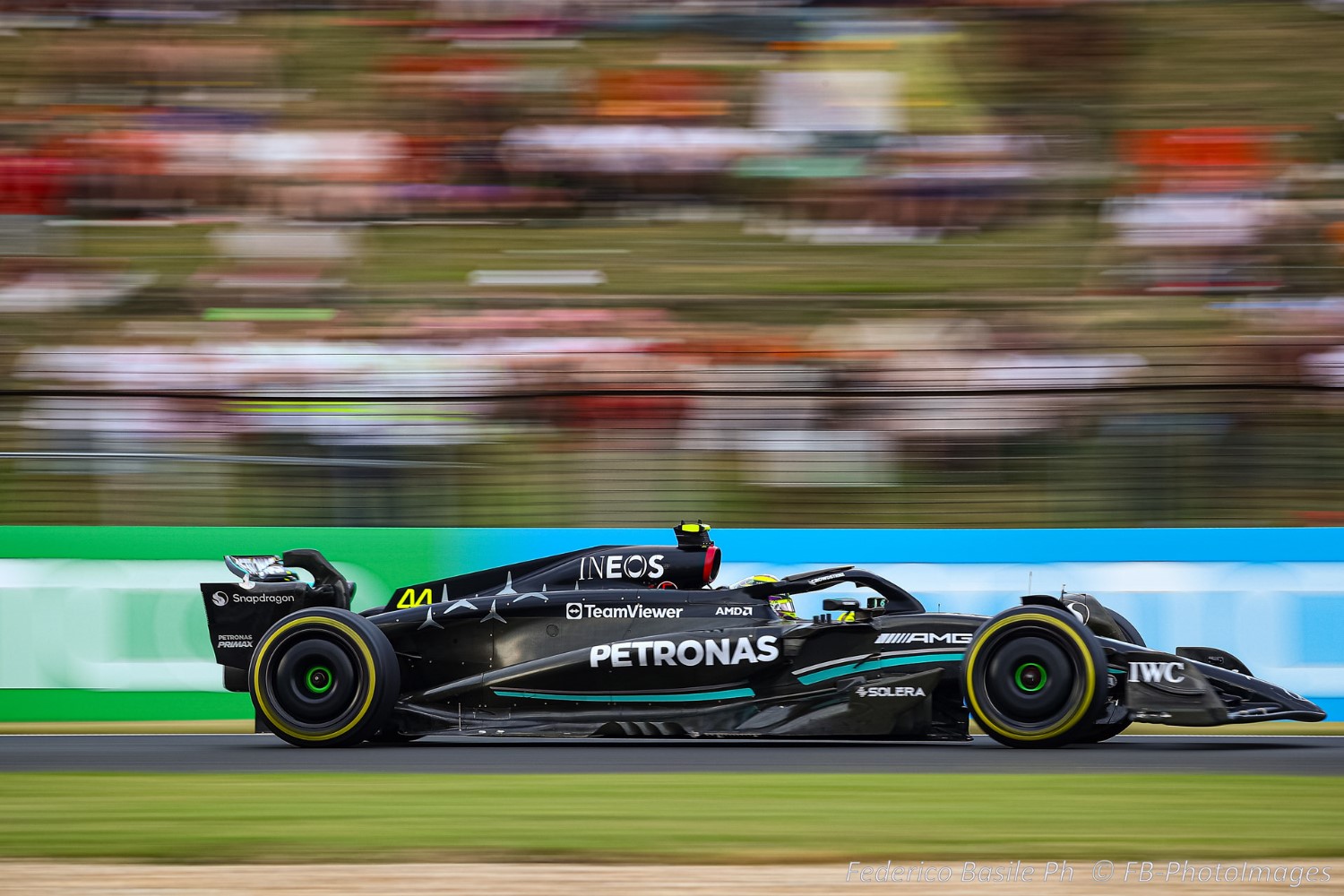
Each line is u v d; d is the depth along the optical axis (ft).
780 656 71.46
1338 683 88.43
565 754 70.38
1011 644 66.95
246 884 38.01
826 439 109.50
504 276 156.35
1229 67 183.73
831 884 37.81
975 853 42.27
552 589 76.54
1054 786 56.39
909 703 68.95
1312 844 43.52
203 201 166.81
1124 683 68.23
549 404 107.55
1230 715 67.41
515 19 180.65
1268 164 164.86
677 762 66.33
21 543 93.91
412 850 43.01
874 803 52.24
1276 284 148.25
